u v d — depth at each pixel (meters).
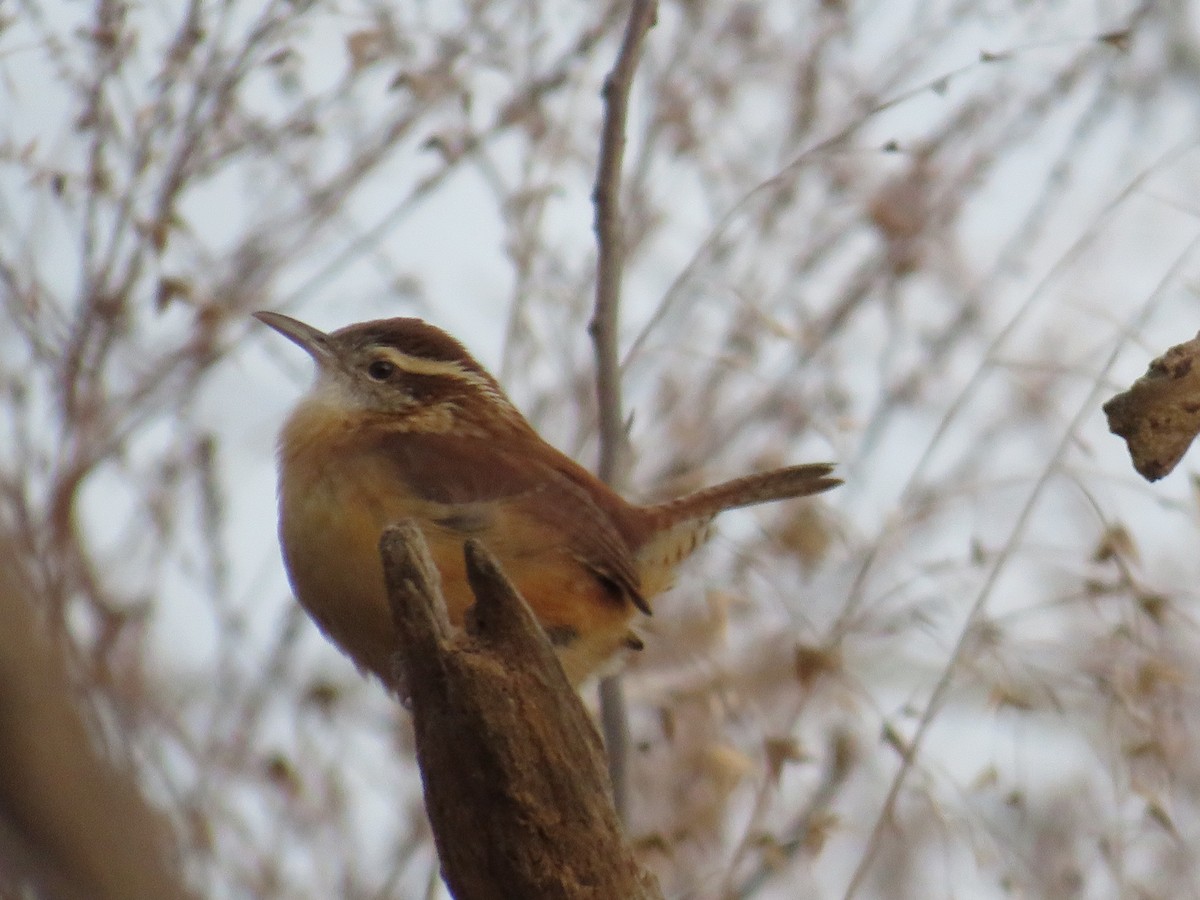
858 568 11.06
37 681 4.65
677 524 9.78
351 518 8.75
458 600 8.83
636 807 10.34
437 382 9.63
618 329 9.73
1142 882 9.14
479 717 5.69
